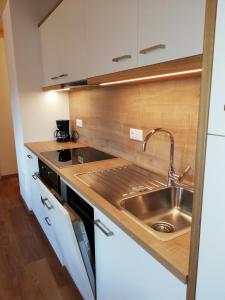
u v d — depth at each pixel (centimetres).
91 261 136
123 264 104
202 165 60
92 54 149
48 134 286
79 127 273
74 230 122
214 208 59
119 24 120
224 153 54
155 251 81
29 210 296
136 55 112
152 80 151
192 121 131
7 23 264
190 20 83
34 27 252
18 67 253
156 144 161
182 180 140
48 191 151
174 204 142
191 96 130
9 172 441
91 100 238
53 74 228
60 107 287
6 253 221
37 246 232
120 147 202
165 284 81
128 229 95
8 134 428
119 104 194
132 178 155
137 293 98
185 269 72
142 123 170
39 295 175
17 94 265
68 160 199
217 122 54
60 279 189
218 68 52
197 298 69
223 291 59
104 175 161
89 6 145
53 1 255
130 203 125
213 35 52
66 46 187
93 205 123
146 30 103
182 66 90
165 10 92
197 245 65
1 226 268
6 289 180
